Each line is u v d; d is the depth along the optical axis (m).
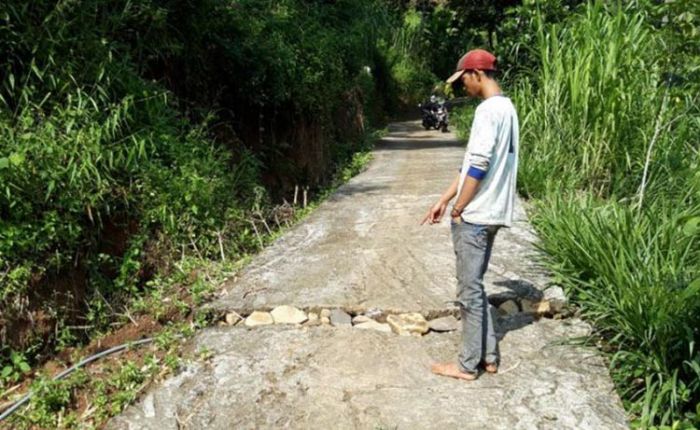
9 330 3.91
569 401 3.19
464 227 3.27
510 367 3.53
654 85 6.43
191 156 5.93
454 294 4.45
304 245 5.85
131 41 6.09
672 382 3.12
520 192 7.24
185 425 3.15
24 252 4.12
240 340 3.96
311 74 10.59
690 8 5.05
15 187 4.12
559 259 4.61
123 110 5.19
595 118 6.71
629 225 4.13
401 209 7.23
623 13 6.74
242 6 8.34
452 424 3.02
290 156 10.12
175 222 5.36
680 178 5.57
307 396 3.32
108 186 4.84
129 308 4.66
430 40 28.67
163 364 3.73
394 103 28.98
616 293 3.82
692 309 3.28
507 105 3.23
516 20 9.95
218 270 5.13
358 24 15.54
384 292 4.51
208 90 7.66
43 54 4.77
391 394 3.30
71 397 3.51
